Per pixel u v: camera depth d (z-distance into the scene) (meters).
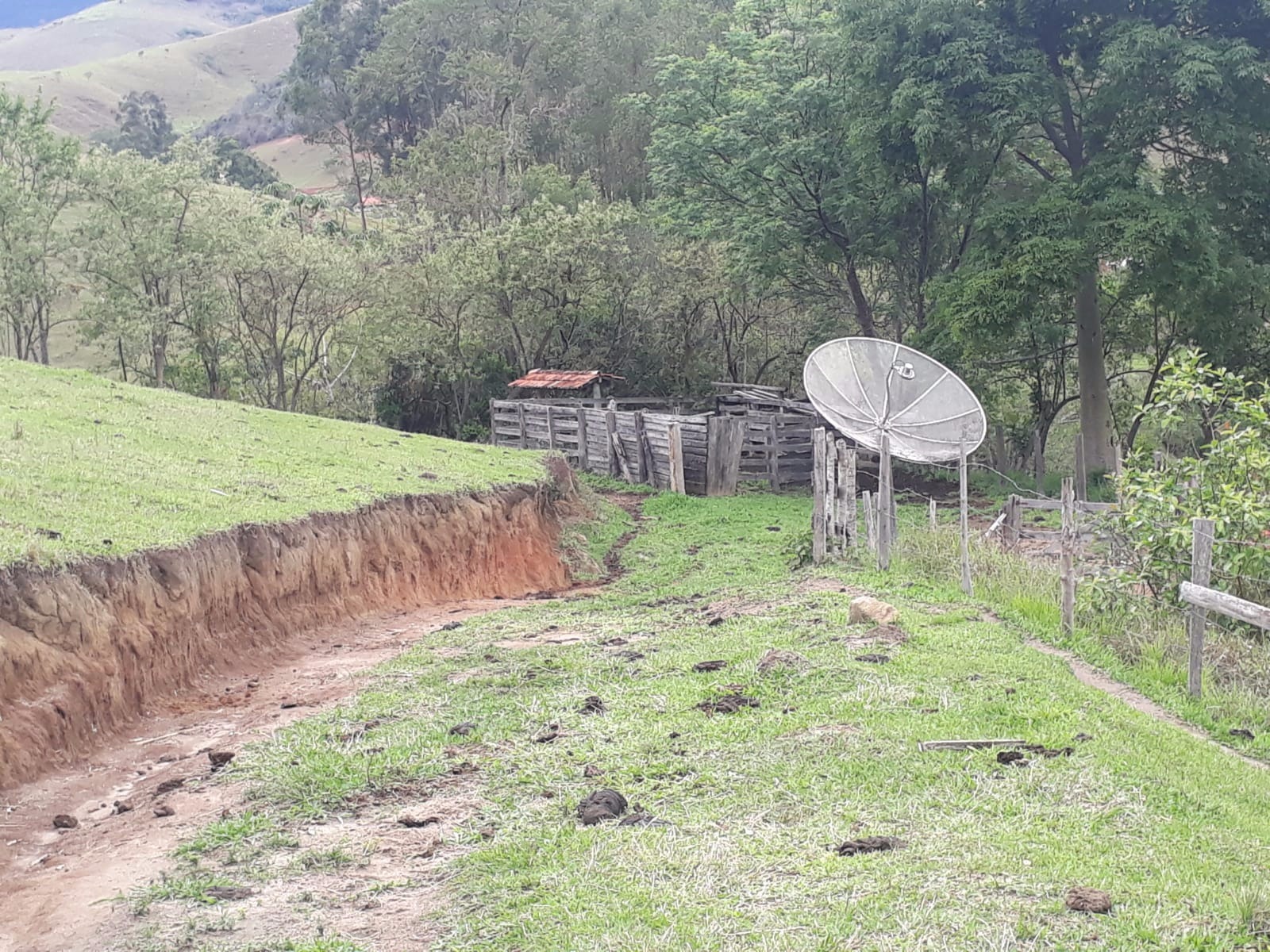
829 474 16.94
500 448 26.31
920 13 26.97
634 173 59.28
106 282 40.53
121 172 39.59
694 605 14.62
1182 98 26.27
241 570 13.22
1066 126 29.80
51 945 6.17
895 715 8.54
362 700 10.42
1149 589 12.88
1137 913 5.38
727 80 35.88
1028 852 6.12
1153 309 30.91
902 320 39.69
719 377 44.78
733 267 36.88
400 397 43.06
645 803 7.32
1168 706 9.34
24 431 15.82
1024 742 7.90
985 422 16.75
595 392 38.09
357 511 16.34
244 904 6.42
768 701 9.15
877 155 29.95
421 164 53.62
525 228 39.88
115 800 8.65
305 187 103.62
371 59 73.25
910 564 15.29
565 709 9.44
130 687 10.55
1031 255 25.55
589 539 23.50
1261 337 31.28
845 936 5.32
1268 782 7.38
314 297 41.06
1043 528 21.67
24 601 9.69
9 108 40.97
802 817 6.87
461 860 6.71
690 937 5.45
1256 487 11.90
